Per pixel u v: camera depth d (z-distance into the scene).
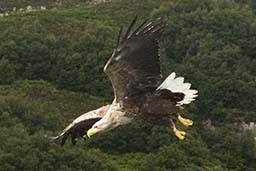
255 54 59.22
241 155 49.41
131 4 70.31
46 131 46.50
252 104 54.41
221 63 56.91
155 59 14.30
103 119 14.82
